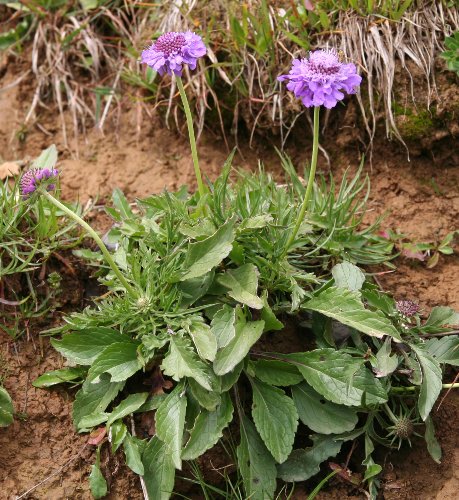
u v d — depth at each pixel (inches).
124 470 23.6
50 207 26.0
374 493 23.6
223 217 24.6
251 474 23.2
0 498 23.2
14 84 31.0
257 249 24.6
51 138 30.4
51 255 26.0
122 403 23.7
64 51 30.9
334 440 23.7
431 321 24.6
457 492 23.5
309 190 23.7
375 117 27.8
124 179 29.2
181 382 23.4
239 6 28.9
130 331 24.0
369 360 23.5
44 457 23.8
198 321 23.5
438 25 27.8
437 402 24.4
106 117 30.3
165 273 24.0
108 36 31.2
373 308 24.6
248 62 28.4
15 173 28.9
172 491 23.1
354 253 26.0
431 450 23.6
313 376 23.6
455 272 26.6
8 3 31.4
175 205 25.0
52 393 24.5
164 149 29.7
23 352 24.9
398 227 27.5
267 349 24.8
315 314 24.6
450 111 27.3
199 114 29.1
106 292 26.0
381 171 28.4
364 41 27.9
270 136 29.0
